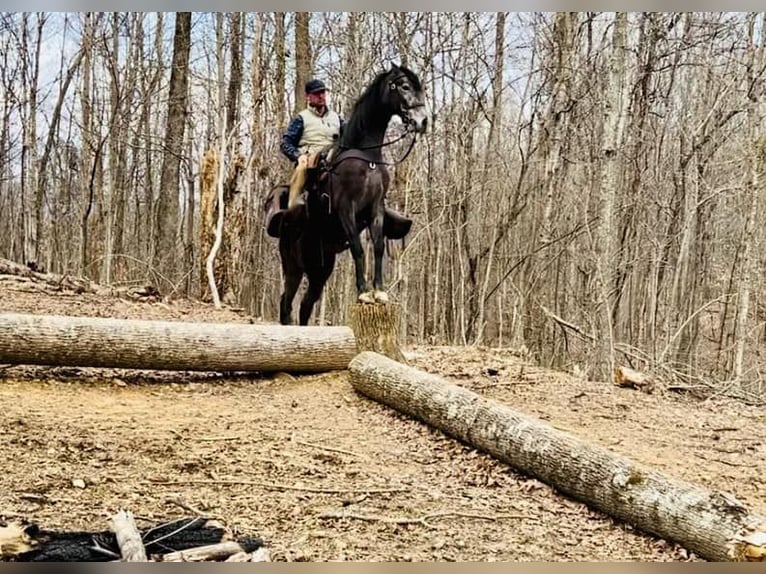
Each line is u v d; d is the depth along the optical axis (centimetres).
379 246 834
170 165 1956
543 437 534
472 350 1098
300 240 913
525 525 454
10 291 1188
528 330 2027
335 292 2334
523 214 2172
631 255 1900
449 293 2320
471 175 2048
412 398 673
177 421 631
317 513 444
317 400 742
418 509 466
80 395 699
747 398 1026
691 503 427
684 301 2109
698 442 686
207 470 511
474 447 599
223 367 780
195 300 1669
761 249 2145
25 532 368
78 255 2462
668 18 1745
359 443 610
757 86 1658
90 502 431
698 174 1873
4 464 484
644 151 1934
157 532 387
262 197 2214
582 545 429
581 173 2120
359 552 391
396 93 793
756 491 548
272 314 2727
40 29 2247
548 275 2195
